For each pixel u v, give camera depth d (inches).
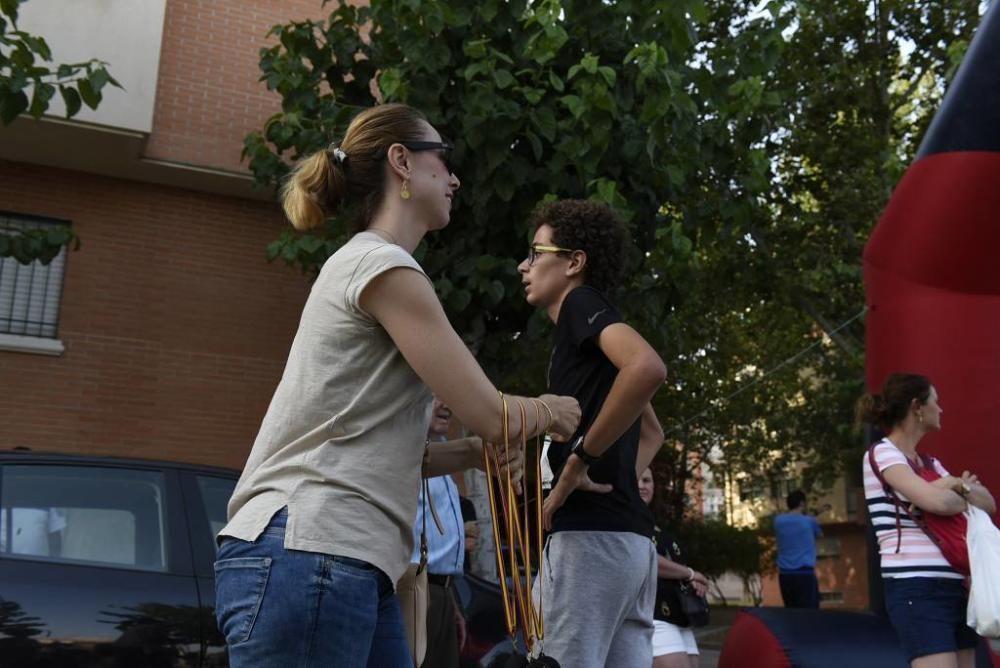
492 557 281.3
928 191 206.1
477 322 280.1
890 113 669.3
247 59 408.5
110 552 169.3
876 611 208.5
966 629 161.0
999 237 199.6
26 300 375.6
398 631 80.8
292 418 74.0
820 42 663.8
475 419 74.5
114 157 374.3
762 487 1139.3
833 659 188.1
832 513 1320.1
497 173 267.7
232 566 71.4
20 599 157.6
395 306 73.2
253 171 336.8
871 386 215.6
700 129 297.1
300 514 70.3
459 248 278.4
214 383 392.2
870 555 211.9
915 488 156.6
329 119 296.4
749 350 894.4
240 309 401.7
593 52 284.8
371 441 73.6
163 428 381.7
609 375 116.9
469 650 191.5
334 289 75.2
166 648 163.0
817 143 659.4
